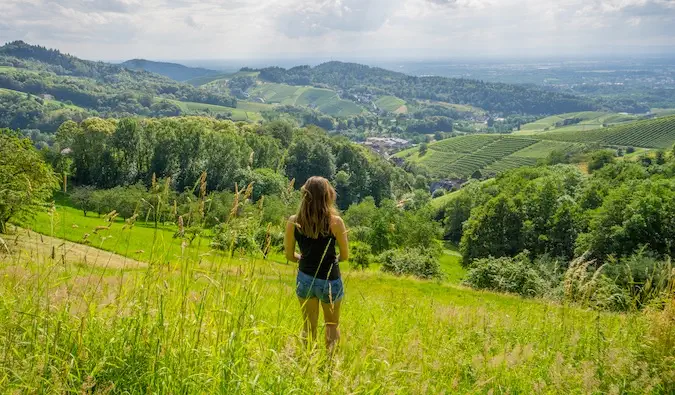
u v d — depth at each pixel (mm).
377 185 129125
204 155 95000
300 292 4781
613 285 6230
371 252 58906
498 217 63531
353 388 3355
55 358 2990
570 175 85500
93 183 94000
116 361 3197
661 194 52406
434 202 119375
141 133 98125
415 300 8648
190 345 3352
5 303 3264
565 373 4770
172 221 3789
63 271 3809
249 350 3506
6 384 2641
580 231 59062
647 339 5105
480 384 4203
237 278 3836
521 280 31531
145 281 3736
